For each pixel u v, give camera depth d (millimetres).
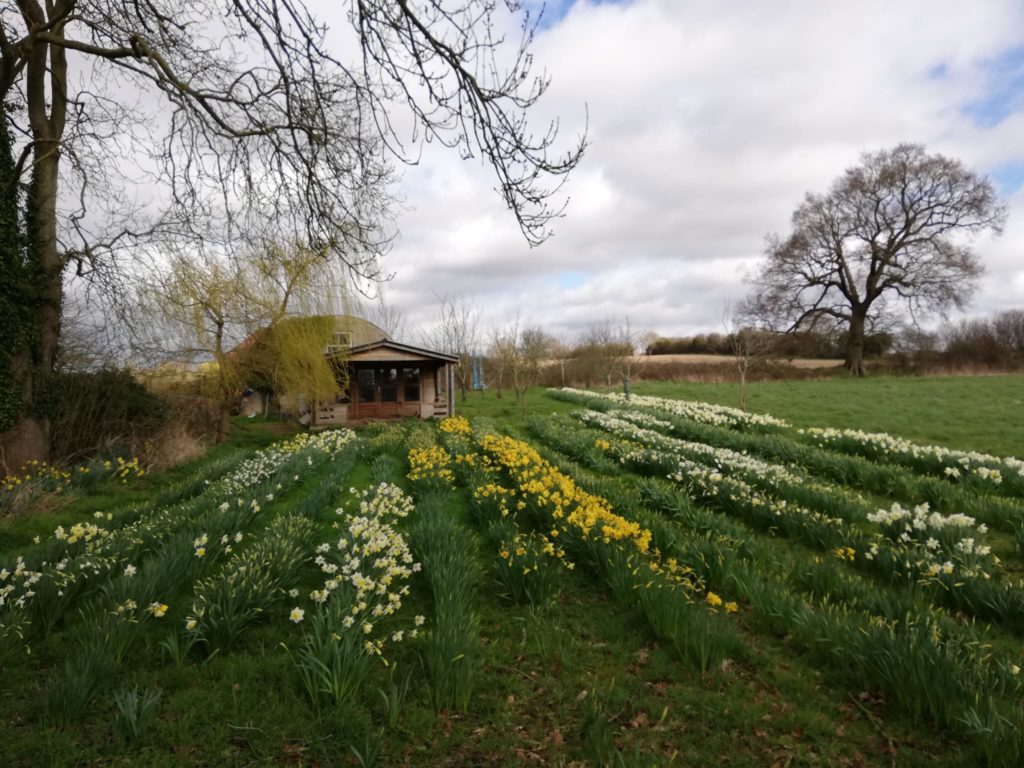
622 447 12922
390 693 3777
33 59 11492
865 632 4012
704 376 44531
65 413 12938
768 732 3477
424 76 4078
